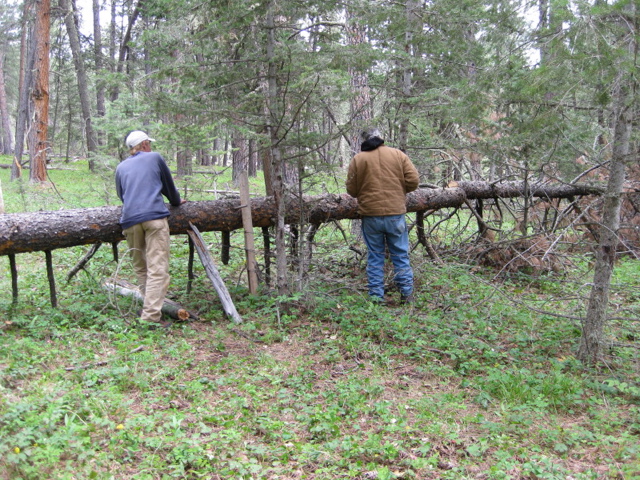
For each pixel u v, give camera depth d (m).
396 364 4.81
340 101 6.06
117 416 3.49
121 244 8.51
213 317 5.82
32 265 7.48
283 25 5.74
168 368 4.38
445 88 7.18
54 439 2.92
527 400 4.09
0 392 3.52
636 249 8.46
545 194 8.34
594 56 3.80
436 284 7.00
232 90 6.21
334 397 4.05
